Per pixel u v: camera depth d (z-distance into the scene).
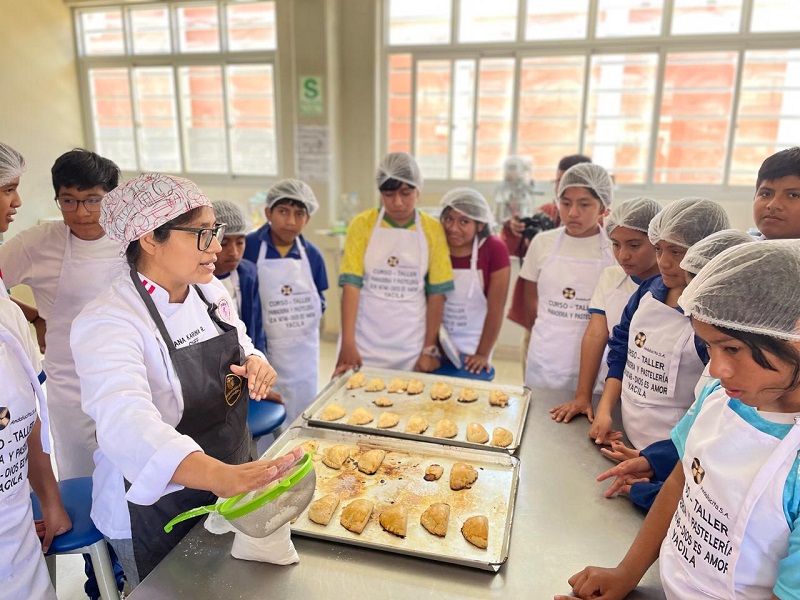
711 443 0.77
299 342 2.17
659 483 1.05
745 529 0.70
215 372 1.12
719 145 4.10
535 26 4.25
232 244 1.76
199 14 4.76
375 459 1.19
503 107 4.43
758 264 0.66
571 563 0.93
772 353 0.64
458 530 1.00
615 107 4.23
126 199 0.97
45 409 1.12
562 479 1.18
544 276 1.92
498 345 4.06
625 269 1.54
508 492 1.12
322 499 1.05
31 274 1.62
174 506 1.11
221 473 0.82
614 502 1.10
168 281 1.05
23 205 4.66
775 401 0.70
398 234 2.06
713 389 0.85
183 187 0.98
